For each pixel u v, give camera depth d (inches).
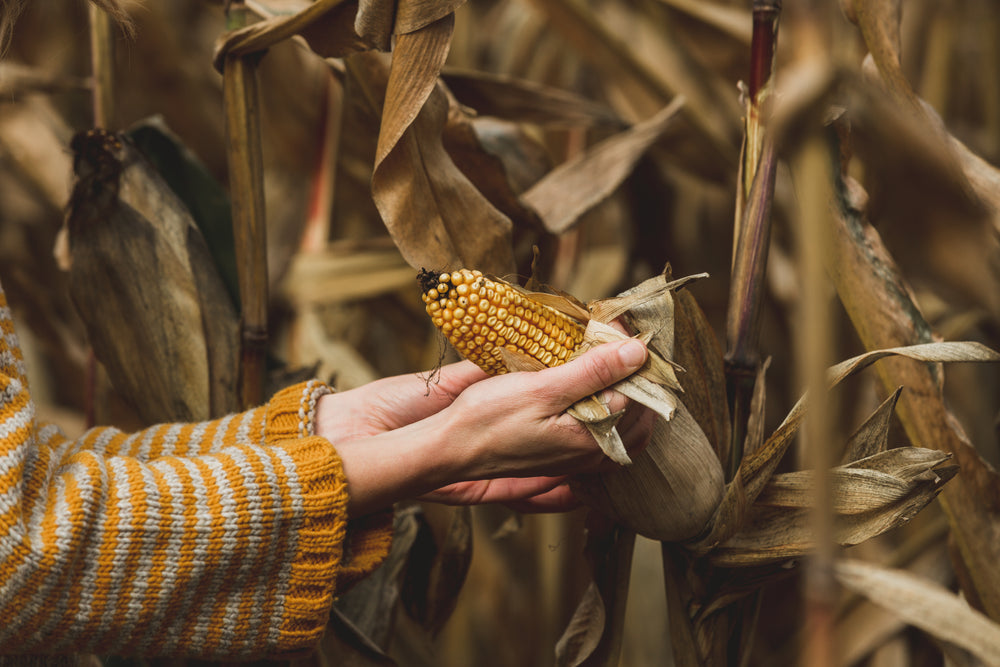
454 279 29.7
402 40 32.0
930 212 27.2
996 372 46.7
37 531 28.3
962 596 37.1
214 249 39.8
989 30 49.2
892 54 32.0
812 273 24.5
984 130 49.9
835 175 33.0
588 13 46.8
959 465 33.0
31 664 31.6
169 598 29.4
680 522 32.6
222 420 34.3
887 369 34.6
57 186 48.3
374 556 32.9
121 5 32.9
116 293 37.6
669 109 44.4
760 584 33.7
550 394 29.9
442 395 34.3
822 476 24.2
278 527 29.9
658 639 48.6
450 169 33.9
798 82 24.9
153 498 29.3
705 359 33.3
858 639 41.7
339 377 47.5
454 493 34.2
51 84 40.7
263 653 30.8
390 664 37.5
